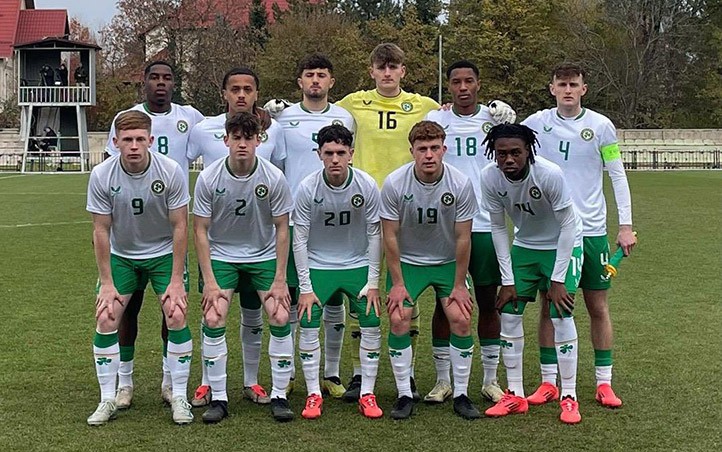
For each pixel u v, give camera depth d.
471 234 5.65
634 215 18.00
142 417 5.36
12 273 10.98
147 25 48.88
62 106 40.16
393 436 4.96
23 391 5.87
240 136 5.18
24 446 4.76
